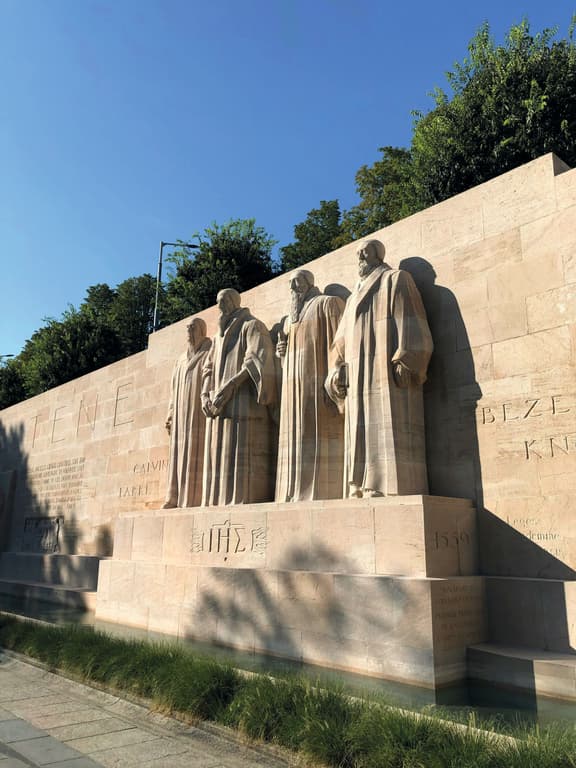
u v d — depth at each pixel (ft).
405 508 25.99
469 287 30.96
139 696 21.15
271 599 29.43
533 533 26.48
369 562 26.76
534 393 27.58
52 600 51.55
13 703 21.30
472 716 15.83
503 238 30.14
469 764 12.96
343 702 16.92
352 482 29.55
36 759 15.58
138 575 38.96
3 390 110.83
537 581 24.79
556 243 28.14
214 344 41.19
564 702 20.61
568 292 27.30
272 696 17.71
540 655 22.94
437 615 23.35
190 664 21.20
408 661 23.35
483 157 54.34
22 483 73.56
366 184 96.89
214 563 34.58
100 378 62.75
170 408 45.37
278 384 38.14
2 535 73.46
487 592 26.04
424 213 33.83
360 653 24.97
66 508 63.57
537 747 13.52
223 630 31.68
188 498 41.55
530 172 29.81
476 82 55.72
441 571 25.49
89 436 62.34
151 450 53.06
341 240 99.35
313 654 26.78
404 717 15.31
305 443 33.50
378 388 29.96
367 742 14.56
